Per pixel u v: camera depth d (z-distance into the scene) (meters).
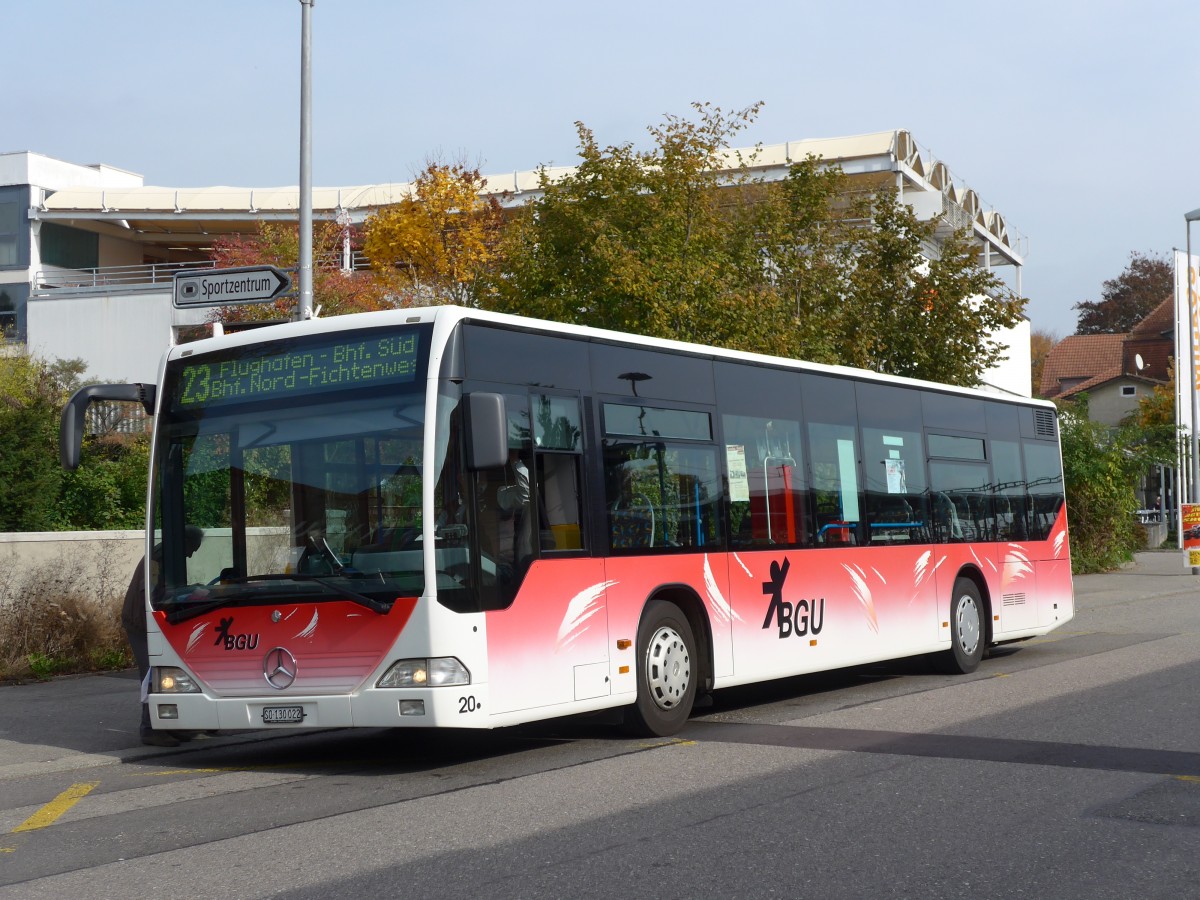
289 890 6.32
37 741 11.52
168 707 9.77
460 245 33.97
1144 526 48.75
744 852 6.82
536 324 10.14
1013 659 16.69
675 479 11.34
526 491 9.75
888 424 14.56
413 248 33.81
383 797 8.62
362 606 9.12
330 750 11.01
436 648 8.93
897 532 14.41
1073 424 34.72
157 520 10.05
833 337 24.30
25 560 16.30
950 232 40.66
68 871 6.89
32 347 46.25
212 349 10.14
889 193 26.08
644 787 8.63
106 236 60.91
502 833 7.38
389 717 8.97
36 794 9.25
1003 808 7.78
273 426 9.74
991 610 16.05
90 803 8.81
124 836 7.71
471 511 9.25
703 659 11.48
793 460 12.93
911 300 25.62
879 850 6.84
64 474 21.67
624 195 21.16
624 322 20.16
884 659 13.94
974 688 13.68
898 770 8.98
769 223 23.50
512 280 21.66
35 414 21.53
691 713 12.52
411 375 9.32
